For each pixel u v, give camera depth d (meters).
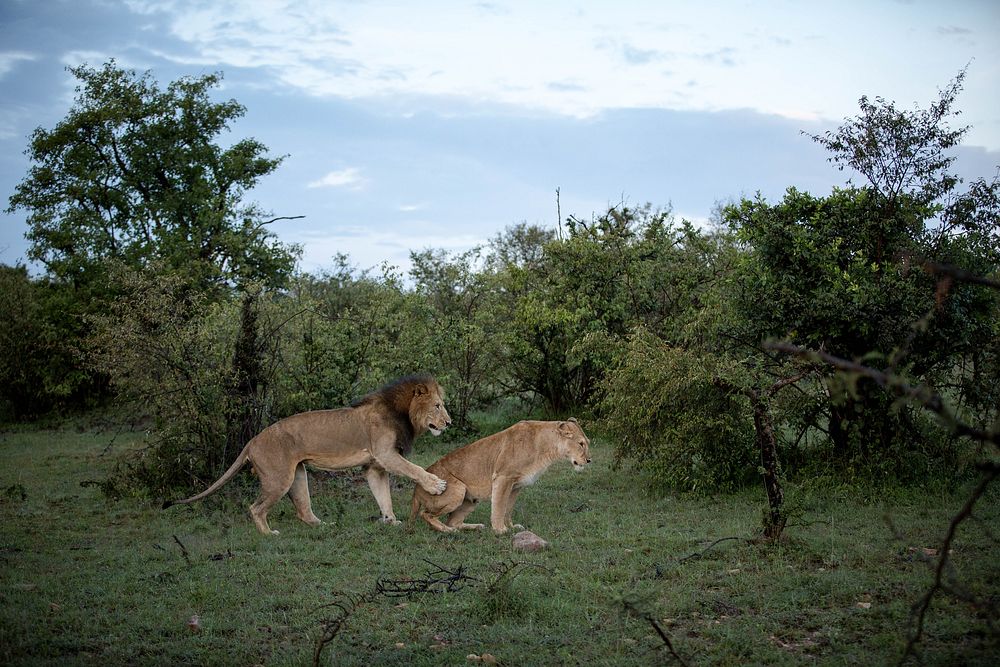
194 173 28.11
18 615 7.42
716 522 10.16
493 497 10.22
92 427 21.56
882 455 11.31
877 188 11.54
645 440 12.05
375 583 8.23
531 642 6.71
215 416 12.71
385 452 10.58
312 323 15.68
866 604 7.18
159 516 11.48
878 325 10.95
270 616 7.44
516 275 19.52
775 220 11.80
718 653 6.39
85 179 27.22
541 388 19.00
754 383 10.71
